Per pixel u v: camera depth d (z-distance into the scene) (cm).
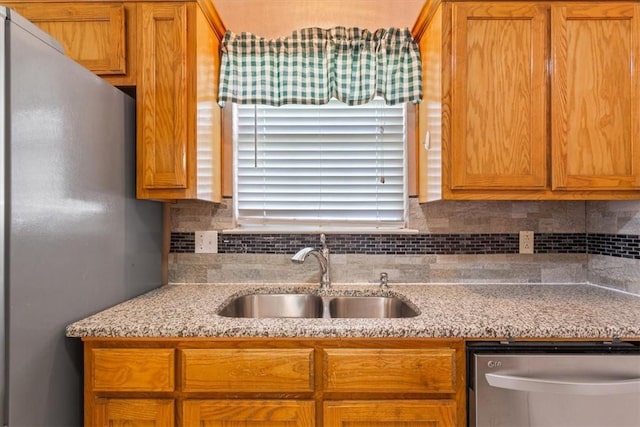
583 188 147
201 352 119
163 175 151
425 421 118
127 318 125
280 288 180
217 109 181
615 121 147
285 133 195
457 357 119
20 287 100
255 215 196
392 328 117
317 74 181
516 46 147
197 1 151
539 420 116
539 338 119
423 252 188
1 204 96
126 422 119
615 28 147
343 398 119
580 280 187
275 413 118
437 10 153
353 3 194
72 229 120
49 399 112
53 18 150
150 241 172
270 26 194
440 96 151
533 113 147
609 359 117
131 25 151
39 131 106
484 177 147
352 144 195
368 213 195
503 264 187
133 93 160
